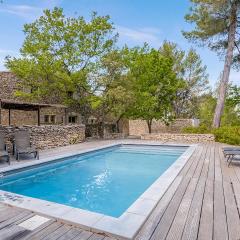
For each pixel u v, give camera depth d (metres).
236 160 9.03
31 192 7.46
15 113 20.73
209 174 7.22
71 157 11.27
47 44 20.06
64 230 3.73
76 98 21.58
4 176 7.88
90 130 21.89
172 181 6.30
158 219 4.07
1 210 4.49
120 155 13.80
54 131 14.28
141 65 22.81
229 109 27.11
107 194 7.24
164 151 14.63
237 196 5.20
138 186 8.04
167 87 23.38
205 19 19.25
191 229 3.70
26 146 10.32
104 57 20.38
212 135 16.83
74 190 7.64
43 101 22.42
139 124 29.38
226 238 3.43
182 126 27.72
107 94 19.39
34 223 3.96
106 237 3.53
